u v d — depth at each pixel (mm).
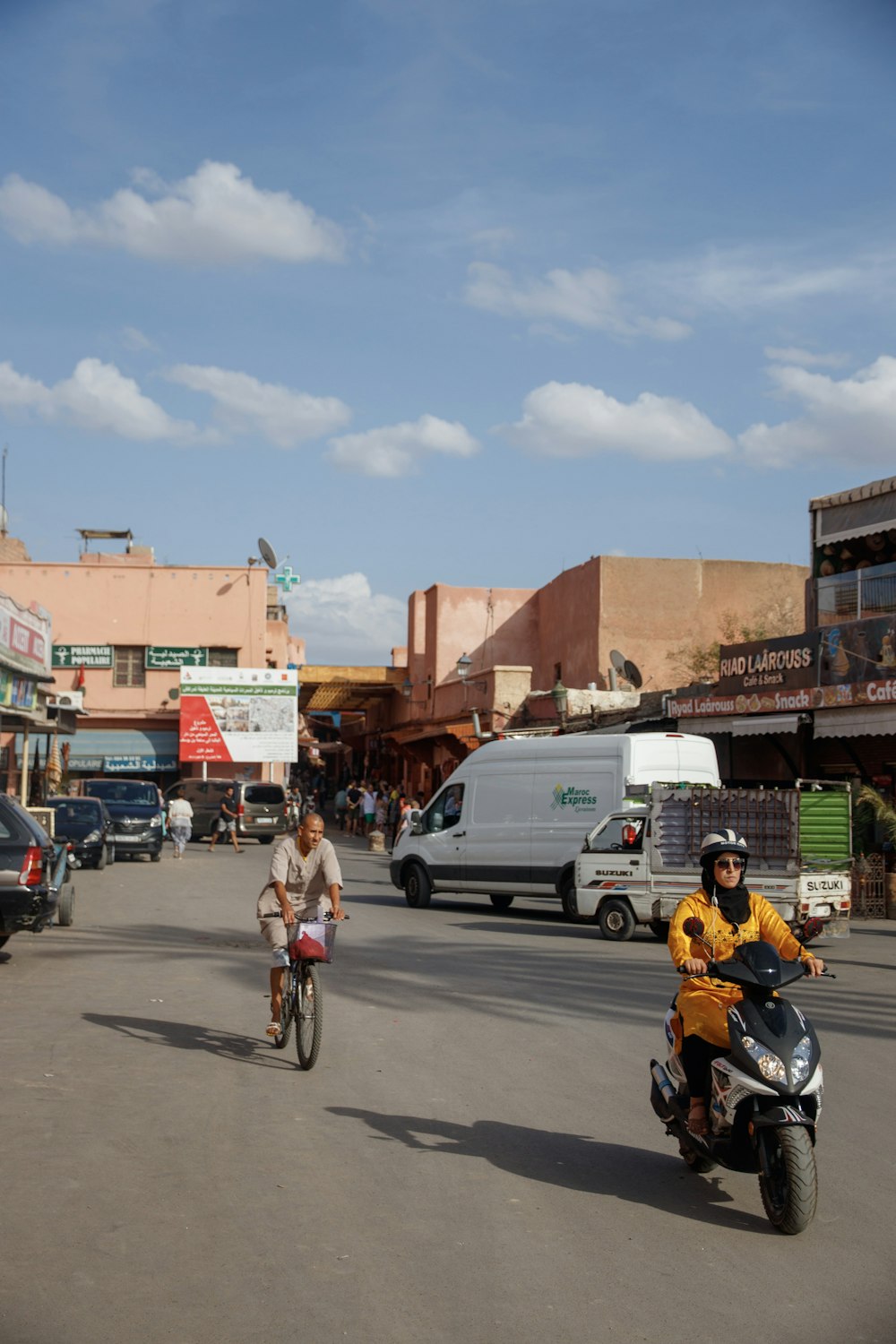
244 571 51844
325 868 9297
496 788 21531
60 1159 6527
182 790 43812
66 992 11922
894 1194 6332
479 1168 6570
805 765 26641
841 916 17156
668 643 40500
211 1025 10398
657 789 17547
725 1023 5977
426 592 53906
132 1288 4863
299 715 71625
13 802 13758
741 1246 5539
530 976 13578
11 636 22578
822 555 26219
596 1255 5371
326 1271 5094
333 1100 7945
